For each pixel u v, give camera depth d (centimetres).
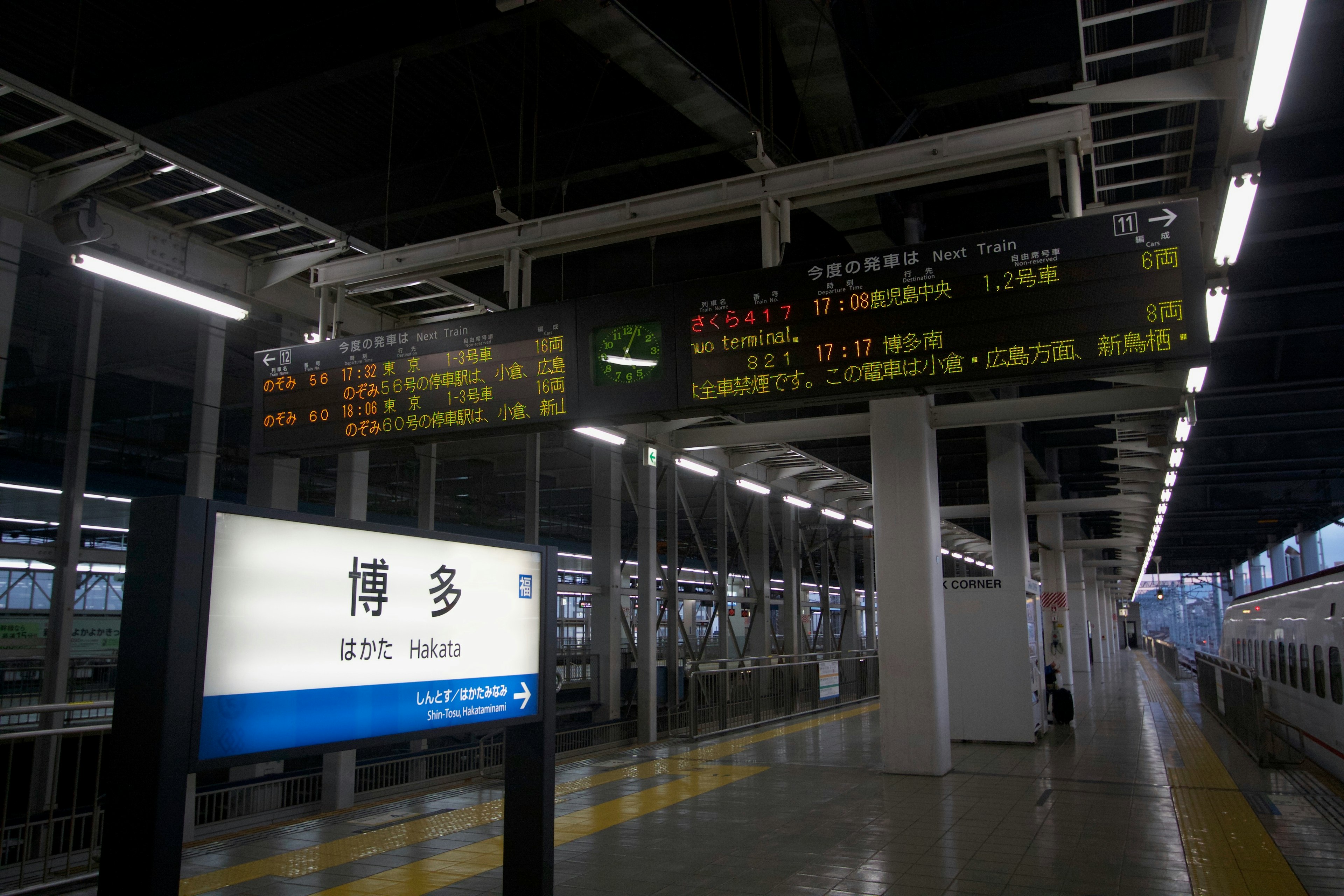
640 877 738
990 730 1569
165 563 380
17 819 852
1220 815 963
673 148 1124
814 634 3238
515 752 575
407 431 812
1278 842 841
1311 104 1202
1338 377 2083
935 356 668
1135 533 3838
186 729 378
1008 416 1373
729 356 721
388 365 830
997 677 1577
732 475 2194
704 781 1198
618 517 1931
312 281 1099
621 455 1958
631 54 853
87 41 1011
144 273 813
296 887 723
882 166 736
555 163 1185
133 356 2014
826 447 2614
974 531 4275
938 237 1418
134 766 372
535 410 770
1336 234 1670
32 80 1066
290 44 980
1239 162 632
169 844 366
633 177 1316
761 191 771
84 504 1564
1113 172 895
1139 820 941
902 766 1257
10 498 1552
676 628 1988
